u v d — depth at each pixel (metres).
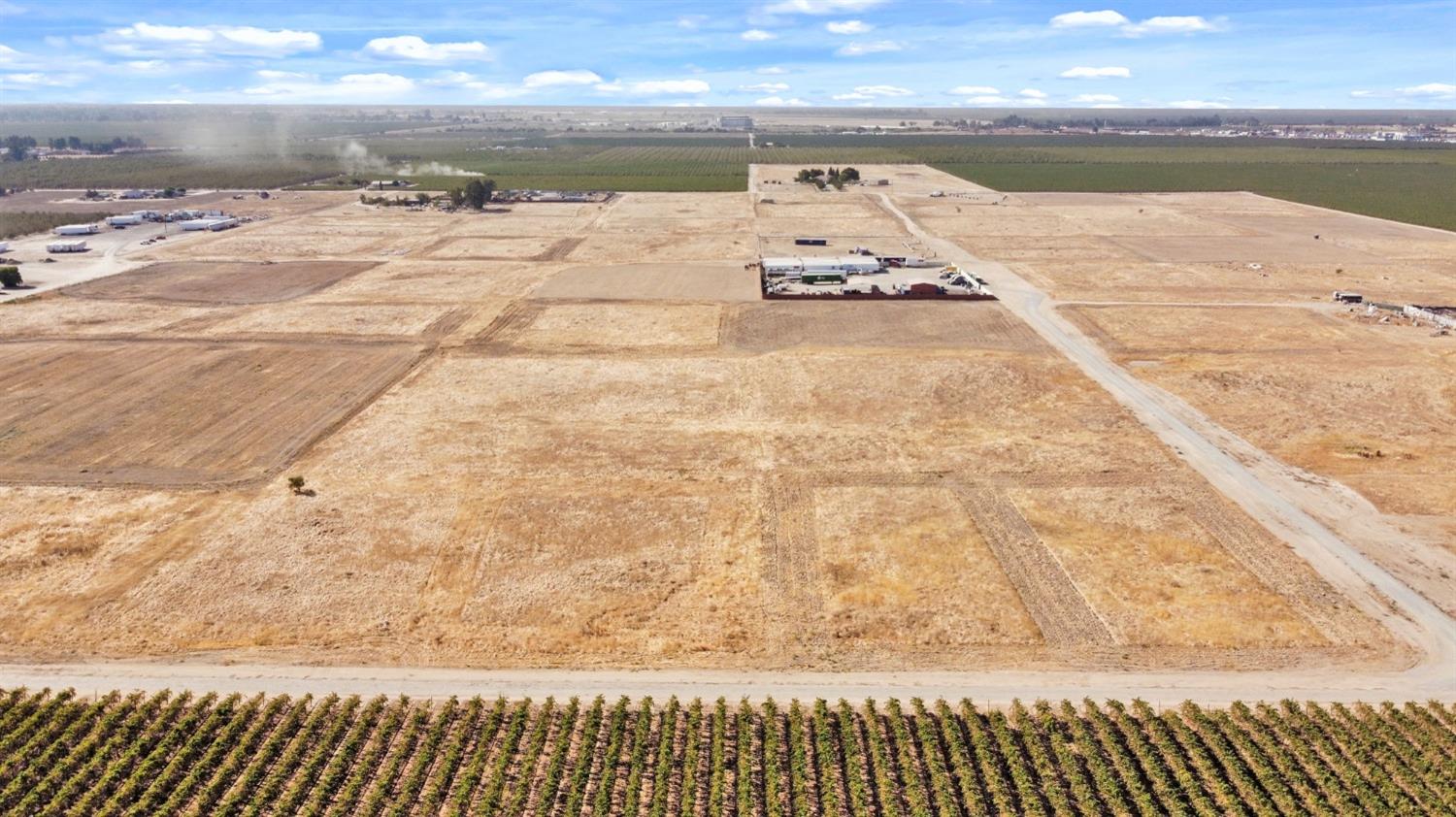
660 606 44.81
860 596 45.69
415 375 79.12
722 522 52.88
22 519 52.53
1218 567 48.00
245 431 66.19
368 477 58.41
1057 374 78.81
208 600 44.88
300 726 36.81
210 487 57.00
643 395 73.94
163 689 38.69
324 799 33.41
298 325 95.00
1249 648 41.50
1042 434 65.88
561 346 87.88
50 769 34.97
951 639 42.34
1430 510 53.81
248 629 42.78
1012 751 34.81
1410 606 44.41
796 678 39.84
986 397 73.38
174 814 33.00
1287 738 35.69
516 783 34.28
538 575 47.34
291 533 51.25
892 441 64.75
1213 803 33.25
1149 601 45.16
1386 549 49.59
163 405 71.31
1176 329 92.69
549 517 53.34
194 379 77.31
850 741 35.34
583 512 53.94
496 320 97.56
